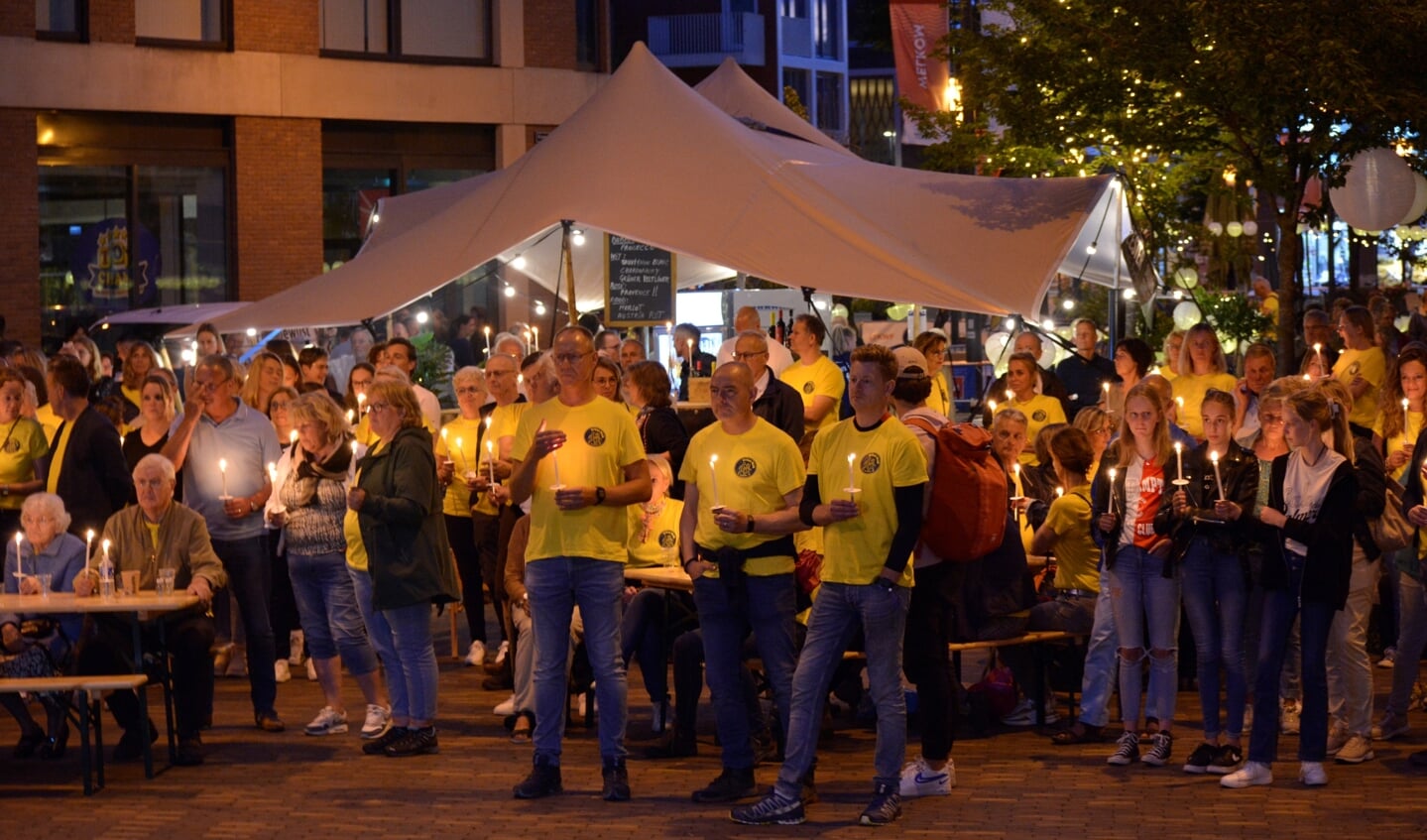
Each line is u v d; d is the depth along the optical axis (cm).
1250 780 823
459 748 935
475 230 1355
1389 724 925
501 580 1060
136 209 2416
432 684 920
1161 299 2052
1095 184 1482
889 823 766
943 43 1902
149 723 876
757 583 793
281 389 1206
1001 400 1382
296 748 943
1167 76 1476
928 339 1323
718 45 4272
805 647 776
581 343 819
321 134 2581
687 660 907
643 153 1383
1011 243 1408
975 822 768
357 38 2614
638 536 973
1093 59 1536
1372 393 1223
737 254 1280
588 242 1780
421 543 898
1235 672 845
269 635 1000
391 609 897
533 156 1416
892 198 1448
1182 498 835
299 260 2544
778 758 897
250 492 1022
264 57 2498
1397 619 923
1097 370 1489
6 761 929
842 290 1259
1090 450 969
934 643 805
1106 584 918
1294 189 1499
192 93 2445
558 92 2783
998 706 974
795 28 4438
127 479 1095
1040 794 817
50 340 2358
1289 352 1518
